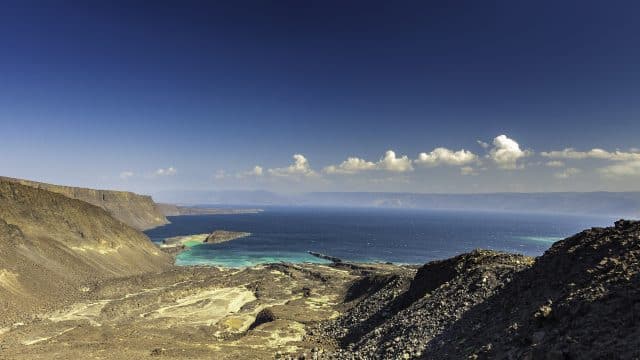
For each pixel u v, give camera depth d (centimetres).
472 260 5675
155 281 11762
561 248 3703
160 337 6400
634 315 2233
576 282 2984
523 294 3519
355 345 4912
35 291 9412
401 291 6812
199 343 6066
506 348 2759
